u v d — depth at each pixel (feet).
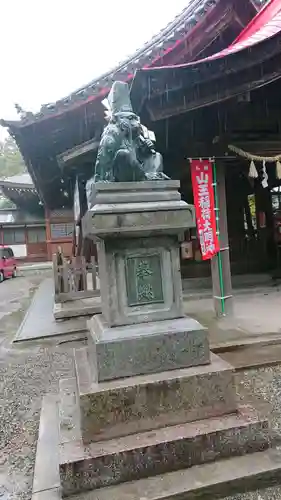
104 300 8.42
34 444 8.95
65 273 22.89
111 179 8.46
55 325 20.58
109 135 8.61
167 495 6.22
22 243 92.53
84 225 8.25
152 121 16.60
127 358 7.45
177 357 7.78
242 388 11.14
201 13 20.90
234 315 19.47
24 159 26.35
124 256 8.00
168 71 13.64
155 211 7.79
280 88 17.15
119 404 7.01
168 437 6.89
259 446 7.32
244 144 17.99
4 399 11.91
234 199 33.22
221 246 18.81
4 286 51.39
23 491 7.12
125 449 6.59
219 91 14.82
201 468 6.87
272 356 13.60
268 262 33.78
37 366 15.01
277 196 36.73
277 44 12.96
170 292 8.31
